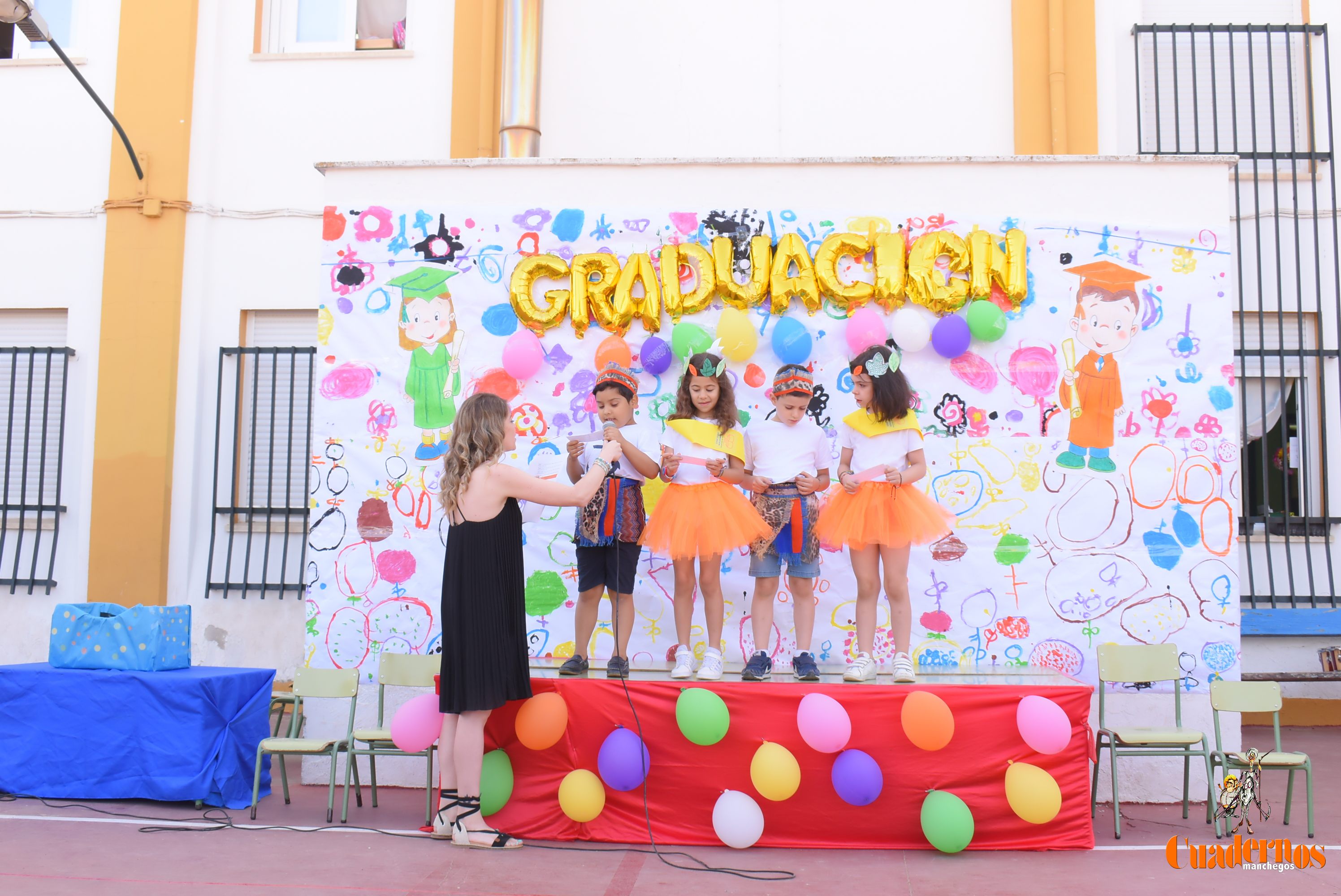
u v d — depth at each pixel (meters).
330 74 6.93
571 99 6.88
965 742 3.77
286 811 4.32
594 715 3.91
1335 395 6.33
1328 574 6.24
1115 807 3.96
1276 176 6.19
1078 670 4.66
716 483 4.14
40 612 6.54
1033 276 4.86
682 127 6.80
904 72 6.71
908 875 3.41
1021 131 6.54
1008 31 6.69
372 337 5.00
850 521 4.14
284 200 6.84
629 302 4.88
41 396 6.79
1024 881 3.34
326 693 4.47
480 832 3.71
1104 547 4.71
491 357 4.96
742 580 4.77
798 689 3.82
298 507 6.61
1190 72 6.70
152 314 6.66
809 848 3.75
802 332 4.71
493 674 3.67
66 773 4.39
